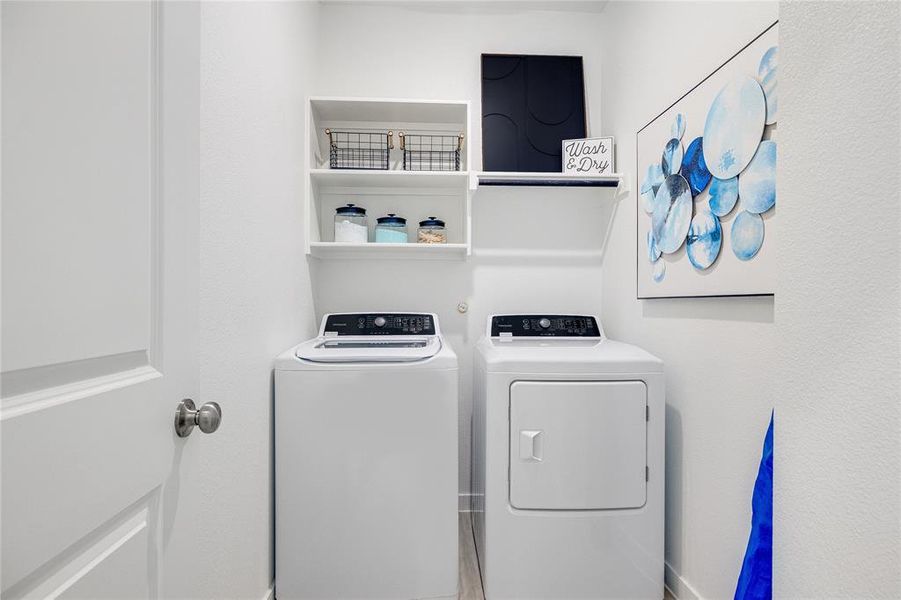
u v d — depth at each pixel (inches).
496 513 63.4
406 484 63.9
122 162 24.0
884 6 20.6
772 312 47.6
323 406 63.2
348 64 95.2
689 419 62.9
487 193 97.5
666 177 67.2
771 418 47.1
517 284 97.6
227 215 47.9
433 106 86.0
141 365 26.0
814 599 24.0
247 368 54.0
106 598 22.9
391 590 63.6
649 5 75.6
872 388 21.0
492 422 63.8
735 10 53.6
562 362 63.7
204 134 42.6
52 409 19.3
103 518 22.3
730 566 53.9
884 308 20.5
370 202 95.2
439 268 96.4
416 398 64.1
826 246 23.5
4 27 17.4
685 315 64.0
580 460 63.4
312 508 62.9
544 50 98.7
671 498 67.5
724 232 54.1
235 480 50.7
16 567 17.7
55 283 19.6
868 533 21.1
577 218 98.5
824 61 23.8
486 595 64.4
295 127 74.9
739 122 51.3
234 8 49.1
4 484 17.3
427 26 96.8
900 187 19.8
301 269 78.8
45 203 19.2
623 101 86.8
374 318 85.4
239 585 52.1
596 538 63.2
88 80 21.5
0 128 17.2
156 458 26.9
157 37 27.2
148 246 26.3
